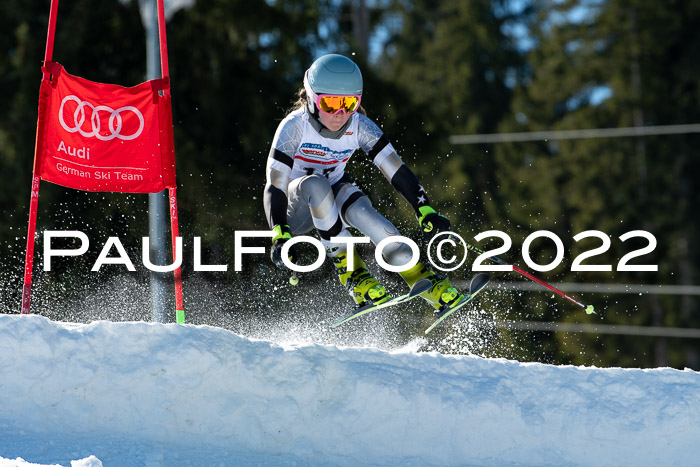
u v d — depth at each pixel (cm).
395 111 5241
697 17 9038
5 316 1390
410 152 5291
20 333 1370
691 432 1521
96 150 1878
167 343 1412
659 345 8194
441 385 1513
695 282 8300
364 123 1619
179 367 1390
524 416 1499
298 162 1605
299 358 1466
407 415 1469
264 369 1438
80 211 4572
